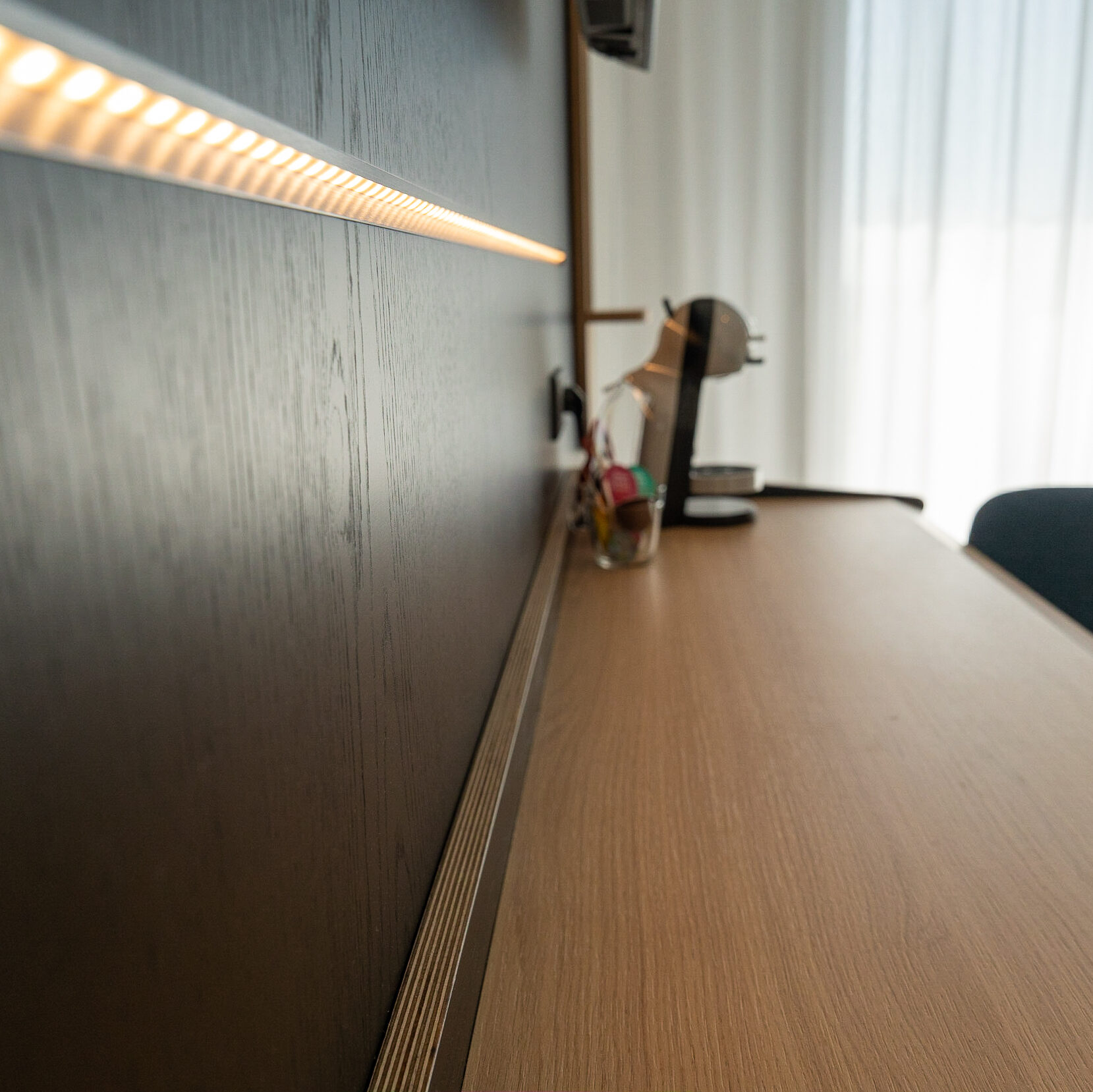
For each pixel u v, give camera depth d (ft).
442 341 1.82
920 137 9.27
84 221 0.57
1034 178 9.39
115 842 0.61
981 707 2.85
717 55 9.22
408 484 1.50
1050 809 2.26
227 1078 0.78
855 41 9.16
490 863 1.84
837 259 9.50
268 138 0.71
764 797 2.35
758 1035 1.59
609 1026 1.62
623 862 2.09
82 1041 0.57
